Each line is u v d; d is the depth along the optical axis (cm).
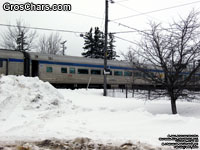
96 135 541
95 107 870
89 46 4875
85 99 1202
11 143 477
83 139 501
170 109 984
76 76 2180
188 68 874
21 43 4128
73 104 935
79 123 645
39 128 587
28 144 467
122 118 704
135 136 535
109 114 759
